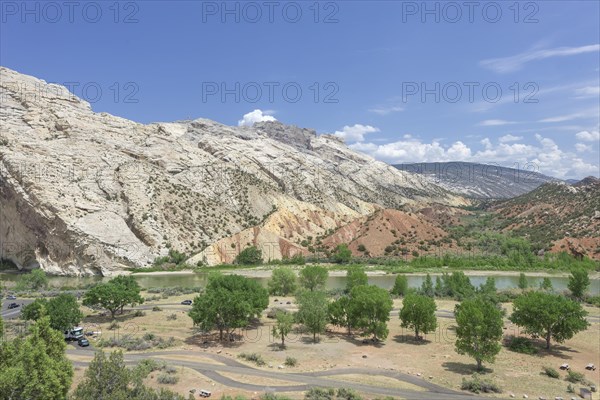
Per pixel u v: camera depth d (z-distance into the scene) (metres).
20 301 89.88
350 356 51.56
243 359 49.31
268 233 188.50
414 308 60.00
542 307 55.81
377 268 144.88
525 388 41.47
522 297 60.25
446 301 88.00
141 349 53.06
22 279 114.88
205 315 56.44
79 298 92.06
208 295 58.91
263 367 46.47
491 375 45.19
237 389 39.62
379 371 45.91
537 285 111.88
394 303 84.88
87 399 26.98
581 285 88.25
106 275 148.12
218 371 44.78
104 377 28.14
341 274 140.12
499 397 39.06
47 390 26.45
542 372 46.50
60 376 27.94
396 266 149.12
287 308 80.25
